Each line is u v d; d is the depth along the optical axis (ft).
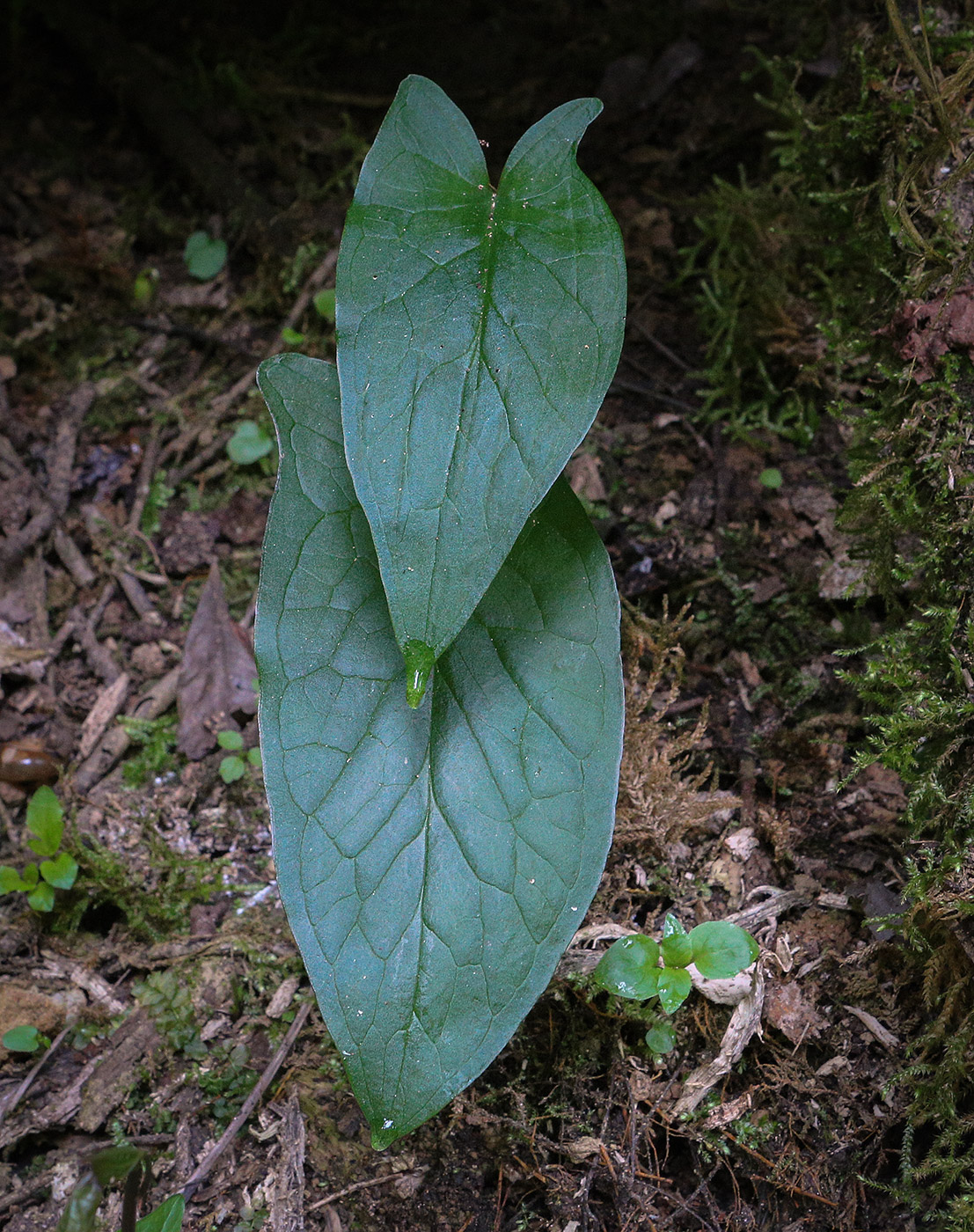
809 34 1.66
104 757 1.43
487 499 1.01
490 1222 1.18
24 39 2.02
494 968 1.07
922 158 1.33
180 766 1.43
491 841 1.09
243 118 1.90
